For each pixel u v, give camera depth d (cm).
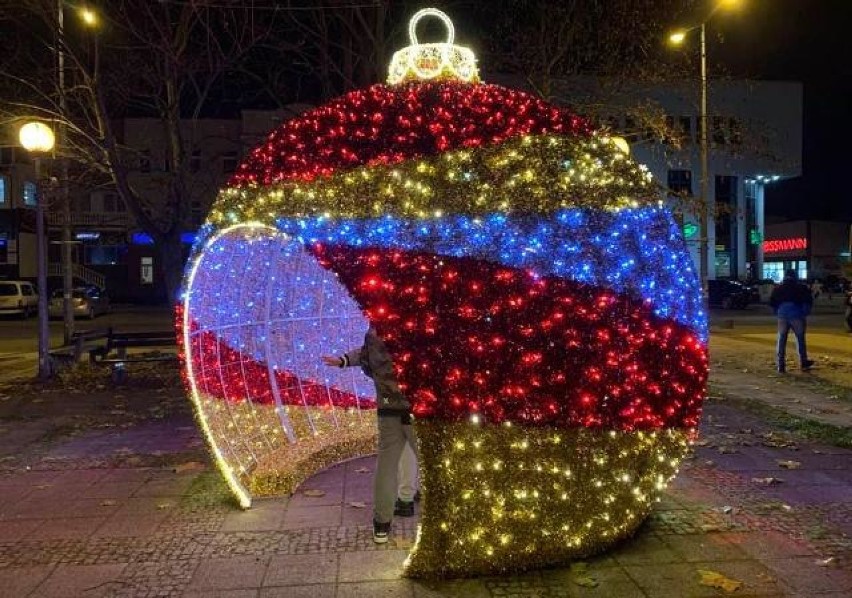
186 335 491
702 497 507
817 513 477
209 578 385
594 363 381
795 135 3512
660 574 383
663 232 418
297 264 662
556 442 380
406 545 426
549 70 1423
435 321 371
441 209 383
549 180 392
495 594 362
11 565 406
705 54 1568
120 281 4069
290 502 511
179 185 1249
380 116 412
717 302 3228
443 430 372
